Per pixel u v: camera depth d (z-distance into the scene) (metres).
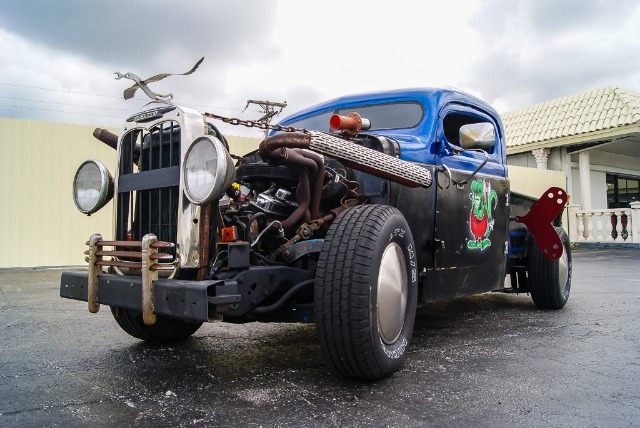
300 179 3.03
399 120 3.86
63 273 3.09
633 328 4.15
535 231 4.87
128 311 3.33
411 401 2.42
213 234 2.76
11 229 10.13
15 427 2.13
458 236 3.77
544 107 18.23
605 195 18.62
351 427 2.12
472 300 5.81
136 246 2.61
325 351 2.60
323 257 2.61
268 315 2.96
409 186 3.21
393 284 2.77
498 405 2.37
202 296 2.29
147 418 2.22
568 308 5.19
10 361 3.17
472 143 3.30
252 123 2.80
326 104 4.42
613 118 15.23
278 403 2.40
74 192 3.19
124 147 3.04
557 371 2.92
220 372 2.92
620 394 2.53
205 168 2.49
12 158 10.16
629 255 12.63
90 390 2.61
